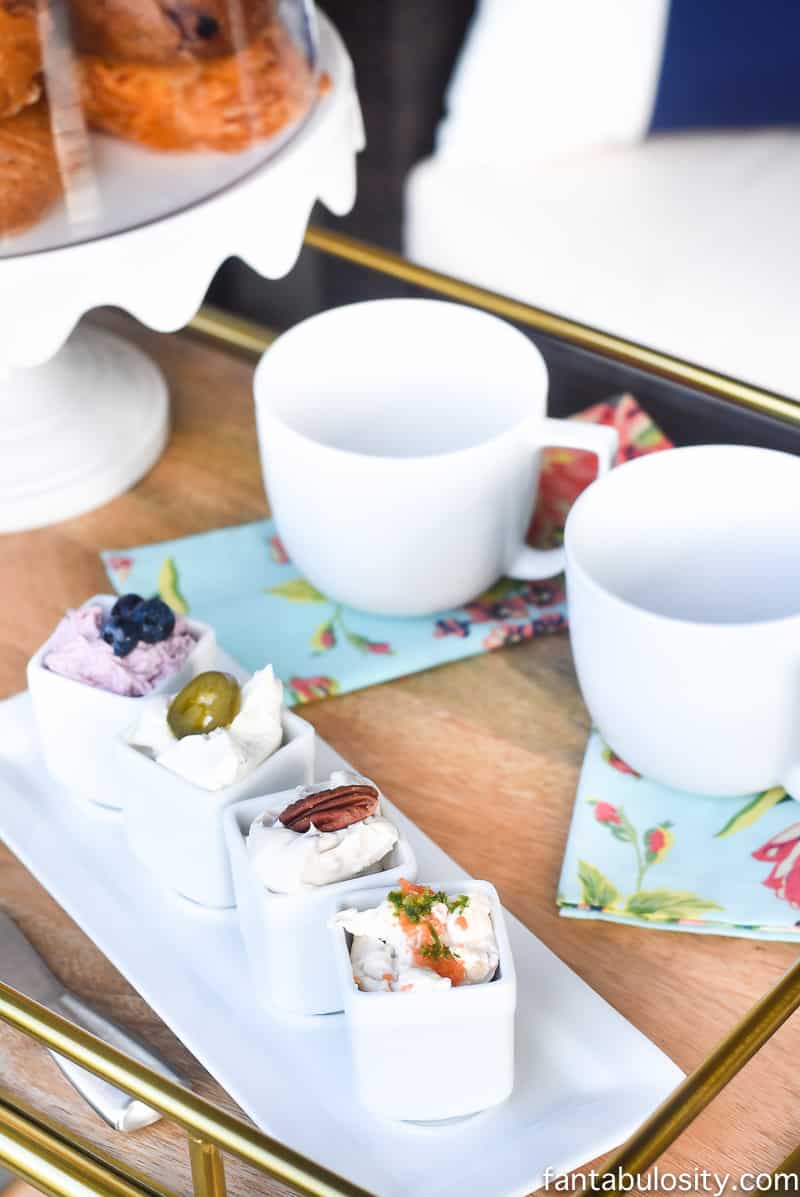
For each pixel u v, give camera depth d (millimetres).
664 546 943
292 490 959
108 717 898
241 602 1015
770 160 1740
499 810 940
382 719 974
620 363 1095
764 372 1546
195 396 1146
